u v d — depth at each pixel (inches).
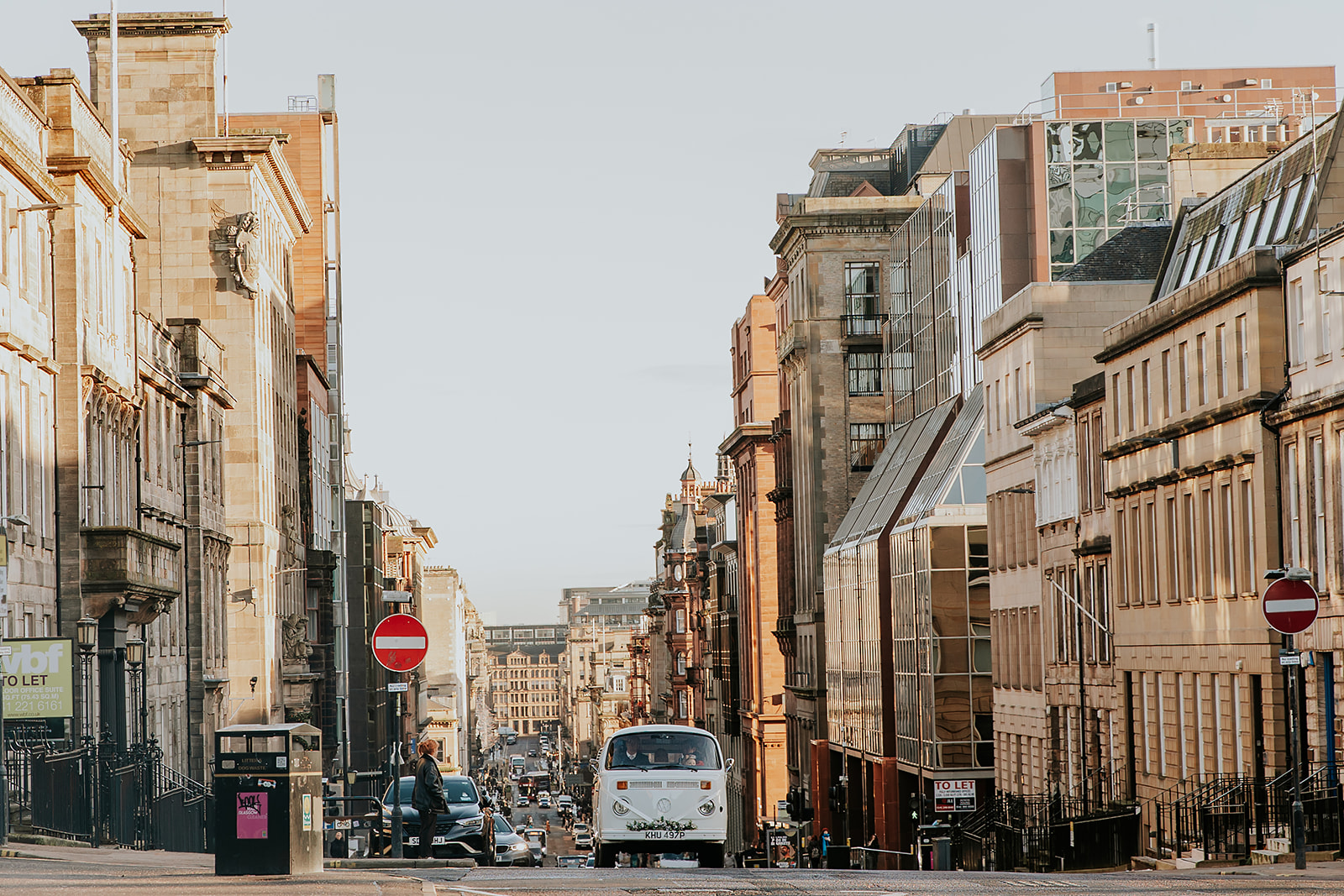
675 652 6875.0
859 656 3245.6
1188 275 2037.4
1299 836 1013.8
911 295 3442.4
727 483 6166.3
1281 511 1549.0
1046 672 2281.0
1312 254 1491.1
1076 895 734.5
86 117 1736.0
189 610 2252.7
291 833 791.7
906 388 3516.2
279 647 2942.9
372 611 4315.9
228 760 791.1
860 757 3228.3
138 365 1925.4
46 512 1579.7
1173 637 1811.0
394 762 1007.0
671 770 1229.7
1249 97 3523.6
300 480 3449.8
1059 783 2237.9
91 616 1595.7
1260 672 1556.3
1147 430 1898.4
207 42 2881.4
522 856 1441.9
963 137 3954.2
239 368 2817.4
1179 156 2393.0
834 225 3865.7
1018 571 2442.2
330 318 4079.7
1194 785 1721.2
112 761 1274.6
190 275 2824.8
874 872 979.3
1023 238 2701.8
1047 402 2329.0
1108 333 2023.9
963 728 2600.9
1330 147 1620.3
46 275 1614.2
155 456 2098.9
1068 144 2719.0
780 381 4414.4
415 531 7500.0
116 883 732.7
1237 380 1641.2
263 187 2982.3
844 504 3838.6
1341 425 1422.2
